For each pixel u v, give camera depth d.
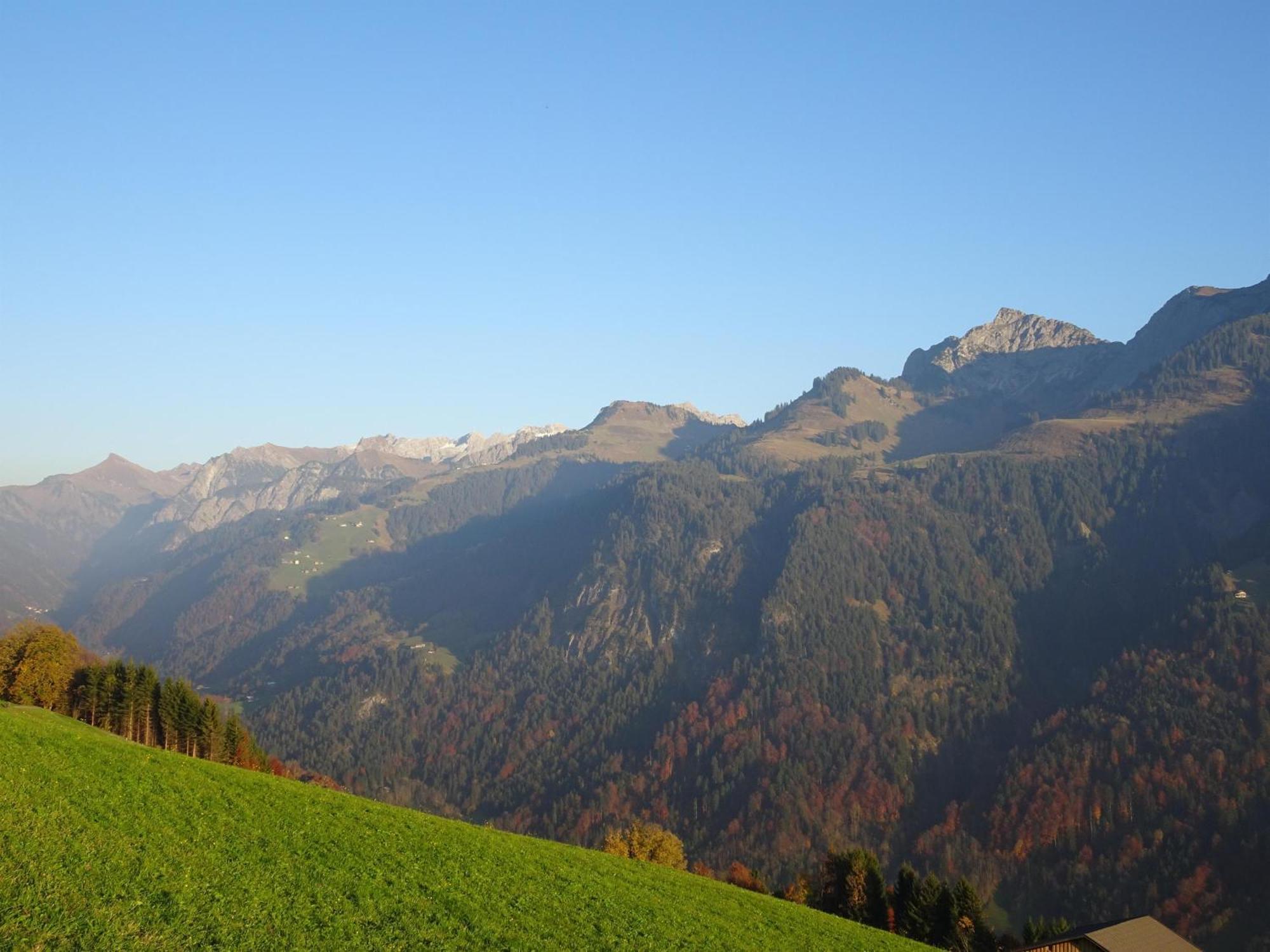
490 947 49.94
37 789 59.72
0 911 40.81
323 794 79.62
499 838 79.94
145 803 62.16
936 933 101.88
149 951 40.00
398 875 58.94
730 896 80.38
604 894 67.25
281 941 44.34
